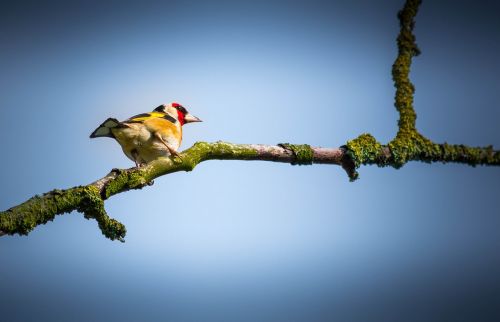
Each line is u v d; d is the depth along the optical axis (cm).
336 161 822
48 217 623
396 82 911
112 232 651
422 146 877
